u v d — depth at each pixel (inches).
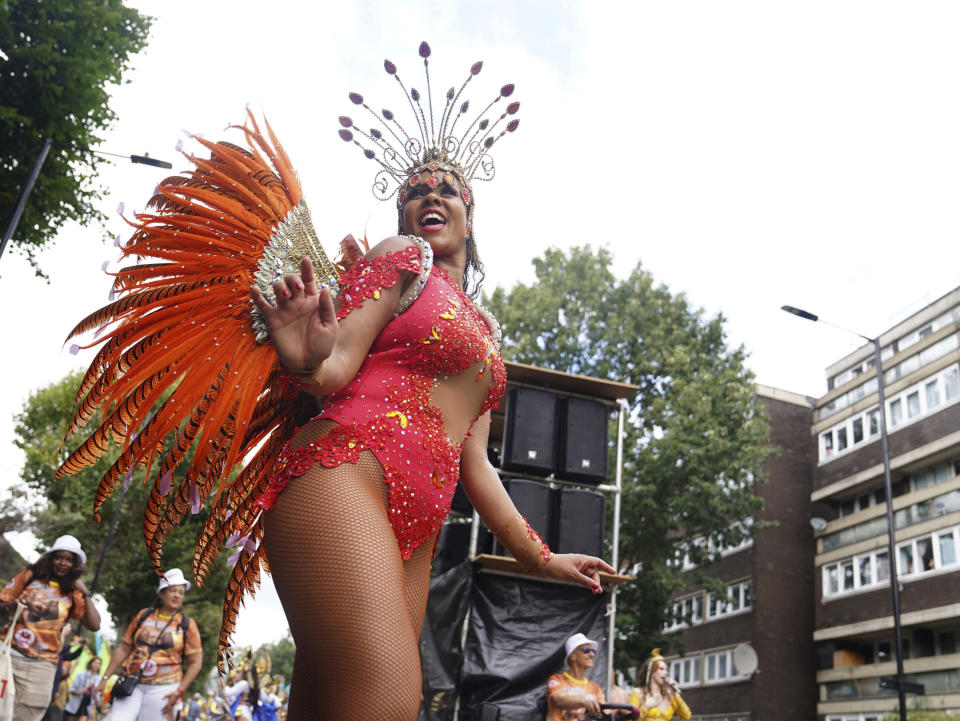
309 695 58.6
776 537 1369.3
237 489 69.2
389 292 62.4
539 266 1091.3
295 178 66.9
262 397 69.1
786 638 1312.7
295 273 61.4
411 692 52.6
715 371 996.6
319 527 55.4
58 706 310.7
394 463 59.1
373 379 62.2
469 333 65.0
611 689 280.8
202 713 494.3
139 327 59.6
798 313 763.4
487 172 80.0
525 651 274.5
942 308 1252.5
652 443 922.1
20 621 210.7
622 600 914.1
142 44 631.8
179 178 62.9
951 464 1138.0
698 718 1409.9
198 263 60.4
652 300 1025.5
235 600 68.5
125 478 61.7
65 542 218.7
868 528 1248.2
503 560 273.4
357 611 52.9
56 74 585.9
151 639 228.4
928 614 1078.4
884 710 1123.9
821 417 1441.9
